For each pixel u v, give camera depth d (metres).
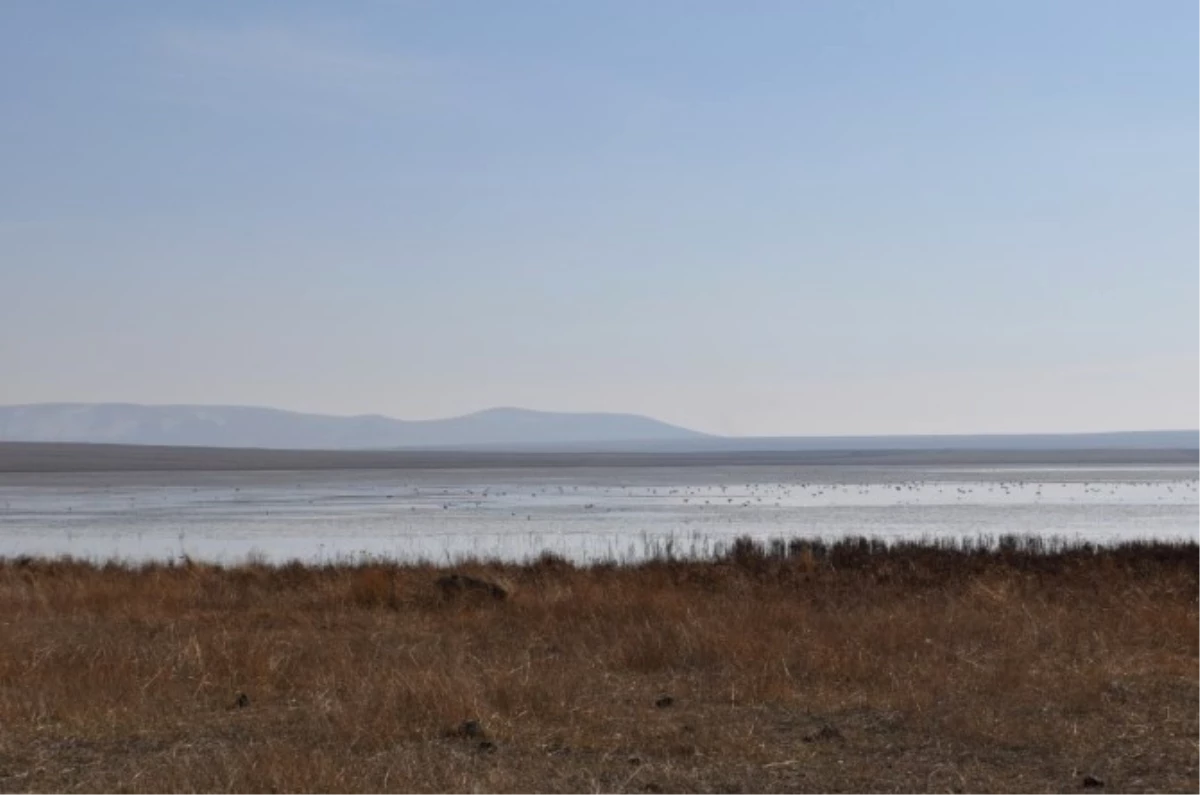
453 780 10.38
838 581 25.67
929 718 12.73
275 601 23.45
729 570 26.98
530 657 16.47
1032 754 11.40
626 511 69.88
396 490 100.44
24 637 17.91
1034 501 80.38
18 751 11.62
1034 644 16.62
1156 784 10.43
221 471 166.12
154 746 11.88
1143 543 34.38
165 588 24.52
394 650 17.06
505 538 50.12
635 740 11.90
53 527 57.97
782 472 154.25
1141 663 15.71
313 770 10.38
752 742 11.77
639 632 17.38
